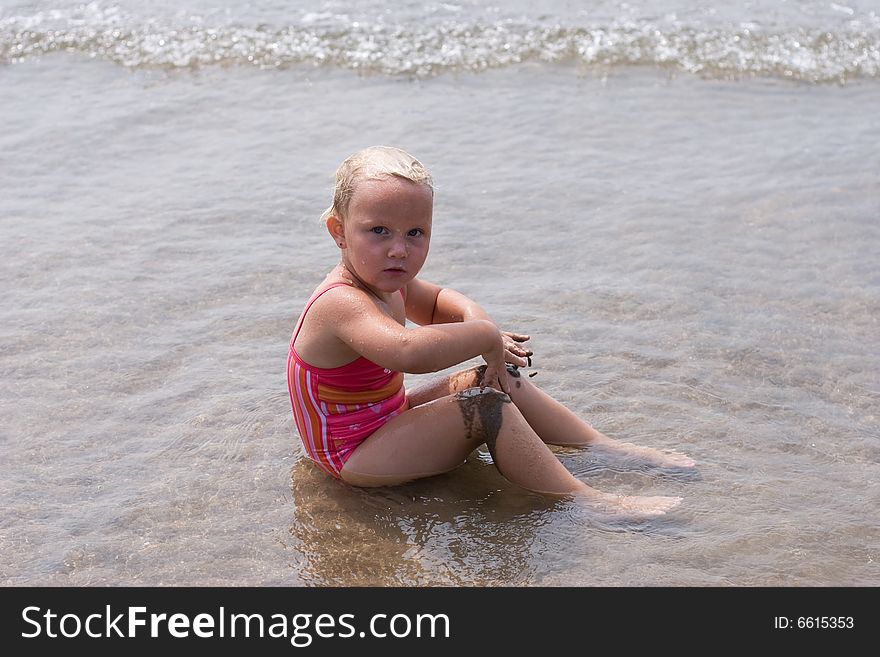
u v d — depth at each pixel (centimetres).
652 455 378
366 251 337
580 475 372
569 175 635
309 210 583
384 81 772
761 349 452
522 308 486
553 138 688
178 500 357
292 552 333
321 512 352
